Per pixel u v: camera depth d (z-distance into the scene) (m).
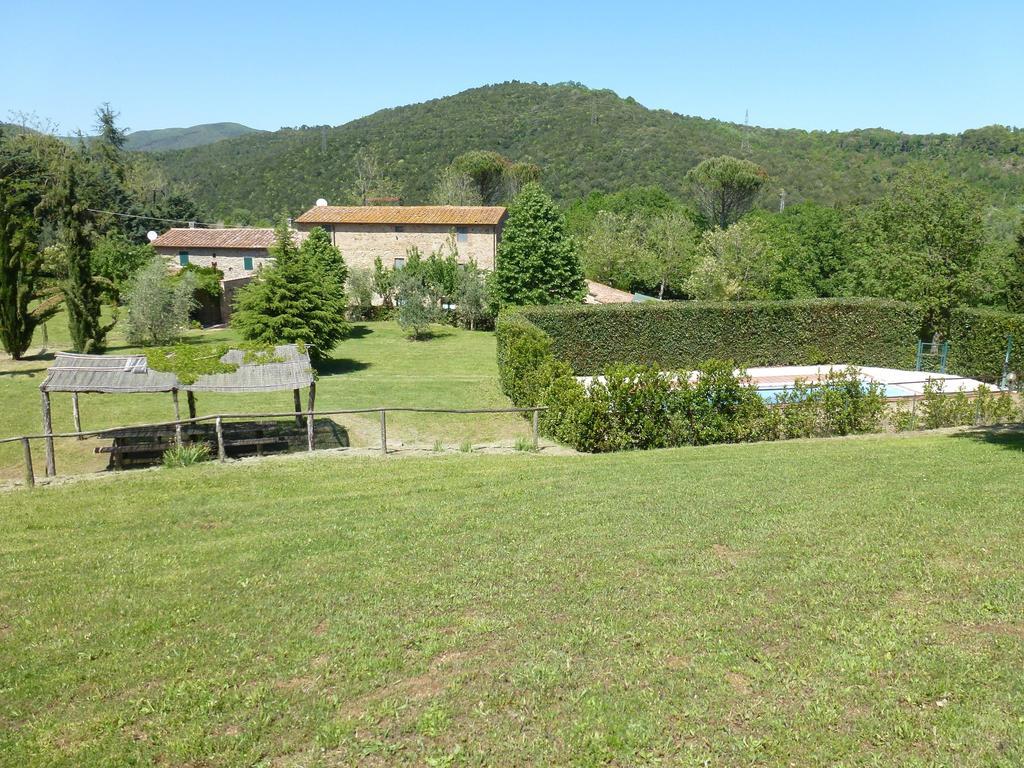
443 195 75.81
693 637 6.13
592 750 4.80
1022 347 24.41
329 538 9.06
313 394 17.67
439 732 5.04
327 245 44.84
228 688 5.68
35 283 30.69
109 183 67.31
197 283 37.88
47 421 15.87
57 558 8.68
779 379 26.97
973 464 12.27
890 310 29.97
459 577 7.61
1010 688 5.23
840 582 7.06
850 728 4.93
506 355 23.47
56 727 5.23
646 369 16.33
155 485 12.27
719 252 48.53
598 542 8.48
